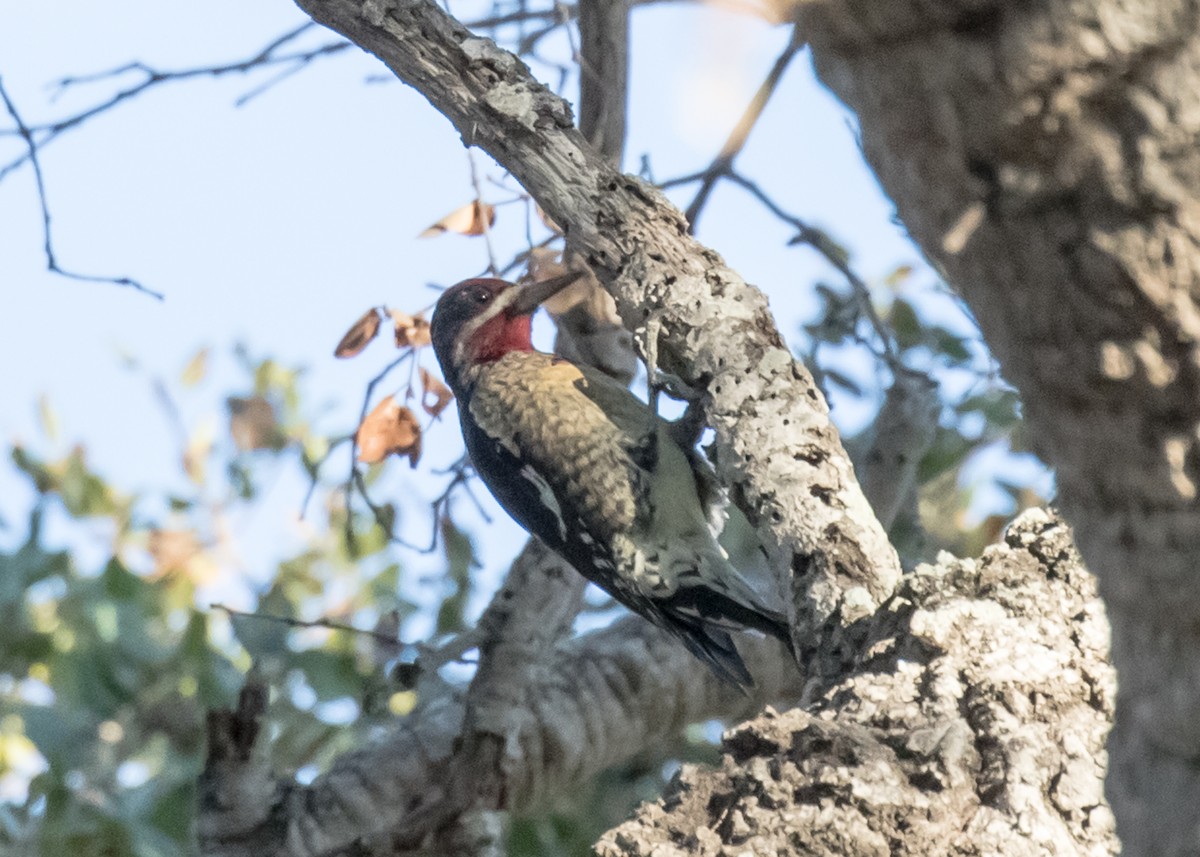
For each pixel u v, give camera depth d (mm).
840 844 6223
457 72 9547
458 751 12164
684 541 11336
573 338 12570
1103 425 3895
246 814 12109
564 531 11703
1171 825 4133
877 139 3762
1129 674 4211
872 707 6793
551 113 9586
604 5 11562
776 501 8242
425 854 11977
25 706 14453
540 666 12297
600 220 9477
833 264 12844
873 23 3492
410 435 11086
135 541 16844
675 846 6383
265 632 14094
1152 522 3941
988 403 14609
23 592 15008
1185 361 3727
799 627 7859
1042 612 7102
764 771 6473
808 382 8773
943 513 15500
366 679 13172
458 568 12273
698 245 9438
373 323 11094
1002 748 6492
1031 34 3426
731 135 12289
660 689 13273
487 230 11172
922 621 7070
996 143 3586
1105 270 3672
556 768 12859
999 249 3777
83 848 13242
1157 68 3479
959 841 6227
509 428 11984
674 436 11531
